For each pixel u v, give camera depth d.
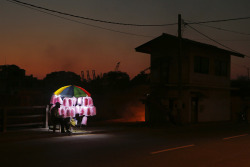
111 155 9.10
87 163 7.90
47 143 11.47
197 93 23.80
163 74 24.55
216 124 23.48
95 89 34.62
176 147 10.98
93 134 15.12
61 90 15.27
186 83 22.98
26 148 10.22
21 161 8.05
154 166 7.74
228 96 28.39
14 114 17.25
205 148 10.93
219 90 26.92
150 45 25.48
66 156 8.82
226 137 14.63
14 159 8.31
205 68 24.84
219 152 10.12
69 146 10.75
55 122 14.30
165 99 23.56
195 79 23.47
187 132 17.30
